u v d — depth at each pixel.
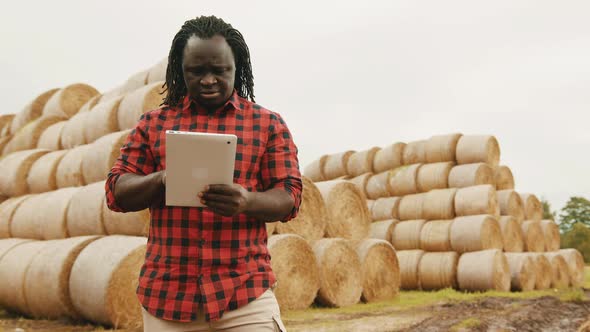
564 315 8.09
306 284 8.08
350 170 16.27
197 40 1.86
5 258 7.49
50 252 6.76
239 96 2.21
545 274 13.44
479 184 13.23
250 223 1.90
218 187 1.65
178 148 1.60
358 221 10.12
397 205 13.98
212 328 1.83
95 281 5.90
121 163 1.98
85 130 8.46
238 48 2.11
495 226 12.35
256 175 1.98
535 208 16.11
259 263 1.90
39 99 11.17
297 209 2.01
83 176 7.79
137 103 7.42
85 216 6.96
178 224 1.84
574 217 42.81
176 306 1.80
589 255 30.22
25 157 9.23
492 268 11.30
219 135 1.61
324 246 8.62
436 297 10.30
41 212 7.88
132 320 5.95
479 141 13.70
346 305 8.70
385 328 6.35
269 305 1.88
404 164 15.09
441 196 13.08
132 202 1.85
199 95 1.88
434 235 12.48
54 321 6.59
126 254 5.93
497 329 6.64
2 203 9.16
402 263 12.41
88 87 10.89
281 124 2.07
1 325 6.31
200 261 1.82
